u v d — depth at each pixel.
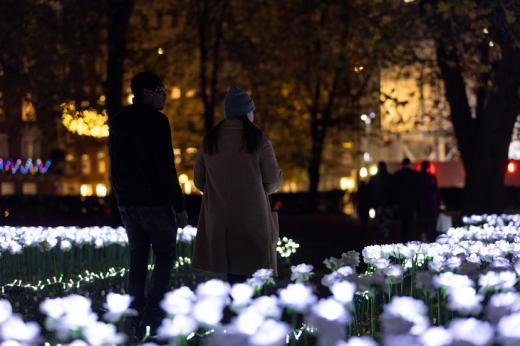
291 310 6.20
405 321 4.74
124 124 8.55
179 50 44.34
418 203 20.05
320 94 47.75
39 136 35.78
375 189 21.94
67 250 13.83
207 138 8.73
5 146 64.62
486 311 5.74
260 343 4.40
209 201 8.70
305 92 47.31
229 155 8.60
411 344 4.37
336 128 50.00
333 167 60.31
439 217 20.48
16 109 33.47
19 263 13.98
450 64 22.30
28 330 4.86
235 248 8.59
